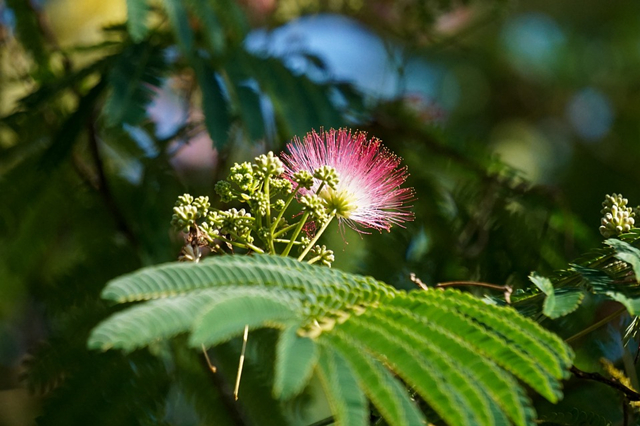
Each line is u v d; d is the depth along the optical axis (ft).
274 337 12.33
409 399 4.76
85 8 17.99
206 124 11.30
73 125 11.93
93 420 11.24
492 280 13.25
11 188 13.56
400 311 5.58
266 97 12.14
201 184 15.49
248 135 11.36
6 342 17.66
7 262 13.56
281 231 7.94
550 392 5.52
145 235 13.03
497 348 5.58
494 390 5.21
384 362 5.28
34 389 11.50
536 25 22.67
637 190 19.83
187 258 7.79
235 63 12.09
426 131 14.48
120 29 13.79
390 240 12.91
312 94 12.42
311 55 13.87
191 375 12.27
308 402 12.46
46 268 13.99
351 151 8.59
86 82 13.91
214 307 4.58
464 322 5.63
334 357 4.79
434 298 5.91
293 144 9.43
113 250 12.88
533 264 13.42
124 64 11.41
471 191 14.16
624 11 22.29
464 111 22.39
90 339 4.28
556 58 22.40
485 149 14.33
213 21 12.01
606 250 7.82
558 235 13.64
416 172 14.11
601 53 22.40
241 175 7.88
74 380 11.39
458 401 4.99
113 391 11.43
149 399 11.55
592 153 20.97
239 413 12.33
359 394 4.56
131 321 4.41
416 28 17.13
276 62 12.59
